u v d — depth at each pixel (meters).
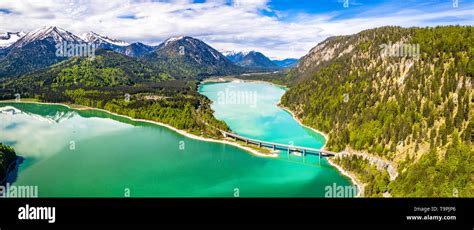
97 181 176.12
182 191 164.75
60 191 164.12
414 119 190.88
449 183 130.75
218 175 185.38
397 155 176.12
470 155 140.50
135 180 178.00
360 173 179.00
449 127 166.12
